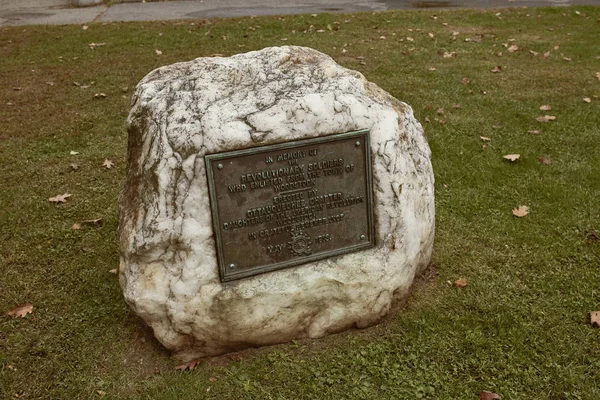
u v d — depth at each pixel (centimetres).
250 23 1106
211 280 325
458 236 458
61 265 436
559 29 1028
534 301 385
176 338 337
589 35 979
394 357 344
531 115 664
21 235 473
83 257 446
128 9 1337
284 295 336
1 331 371
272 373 335
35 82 823
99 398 321
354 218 344
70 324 376
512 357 339
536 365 334
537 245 442
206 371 338
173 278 322
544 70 810
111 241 465
